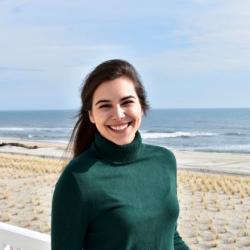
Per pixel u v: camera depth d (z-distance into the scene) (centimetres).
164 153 225
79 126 226
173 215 213
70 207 191
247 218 1597
